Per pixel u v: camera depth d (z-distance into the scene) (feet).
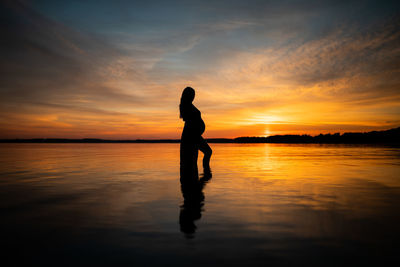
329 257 3.59
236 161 19.53
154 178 11.10
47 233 4.59
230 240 4.24
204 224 5.05
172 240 4.25
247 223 5.10
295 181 10.12
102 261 3.49
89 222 5.21
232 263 3.42
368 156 23.32
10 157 24.70
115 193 8.02
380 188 8.69
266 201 6.90
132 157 24.84
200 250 3.85
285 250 3.84
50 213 5.86
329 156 23.99
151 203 6.73
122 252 3.78
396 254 3.67
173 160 20.98
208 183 9.71
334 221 5.22
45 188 8.87
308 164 16.74
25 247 3.98
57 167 15.52
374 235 4.43
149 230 4.73
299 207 6.29
